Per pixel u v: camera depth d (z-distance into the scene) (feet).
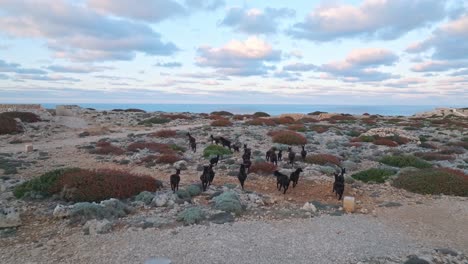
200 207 44.50
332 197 51.44
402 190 56.34
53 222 40.09
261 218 41.75
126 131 138.00
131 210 43.42
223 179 60.80
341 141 115.24
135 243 33.76
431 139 127.85
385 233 38.06
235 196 47.03
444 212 45.85
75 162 76.28
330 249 33.35
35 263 30.04
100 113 194.90
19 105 170.81
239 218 41.50
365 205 48.29
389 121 202.90
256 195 49.44
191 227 37.96
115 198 46.73
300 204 47.85
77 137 119.14
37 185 50.19
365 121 195.42
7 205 45.52
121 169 68.90
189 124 168.14
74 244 33.78
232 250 32.50
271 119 173.68
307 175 62.85
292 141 106.22
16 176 62.95
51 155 84.23
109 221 39.01
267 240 35.01
